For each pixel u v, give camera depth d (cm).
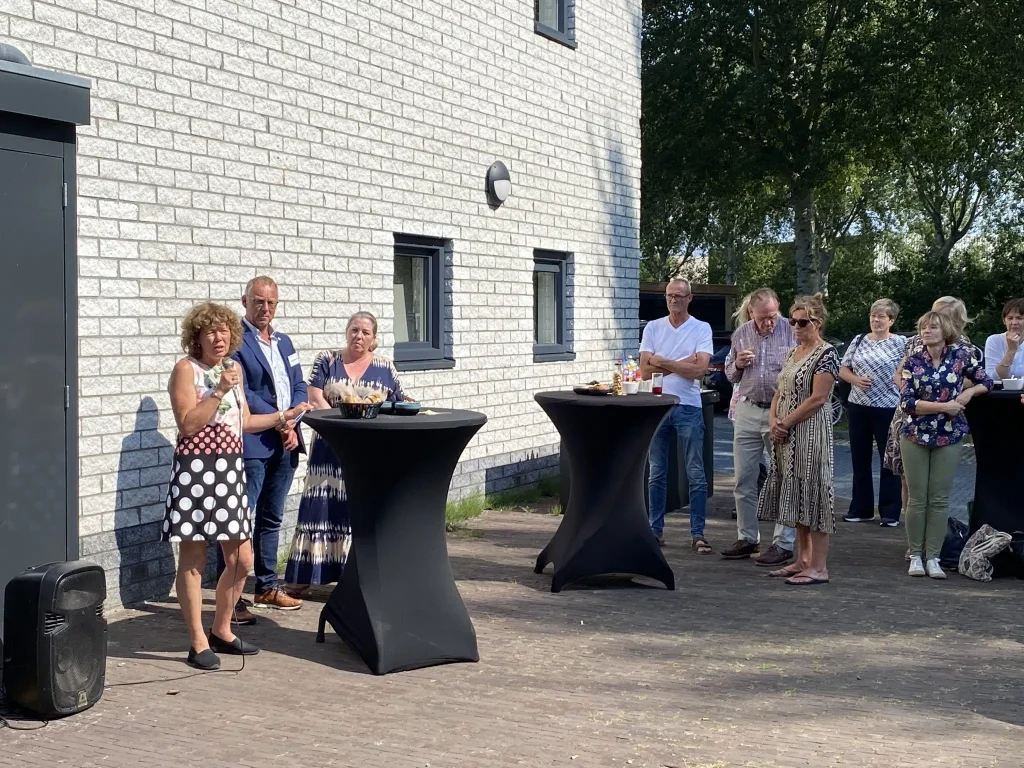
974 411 721
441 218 877
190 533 479
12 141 443
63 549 469
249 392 581
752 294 758
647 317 2262
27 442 452
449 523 857
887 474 893
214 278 650
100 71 570
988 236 3512
